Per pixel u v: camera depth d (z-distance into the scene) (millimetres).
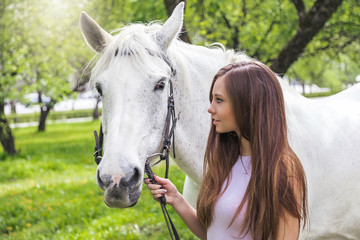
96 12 9430
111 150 1617
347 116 2416
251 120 1392
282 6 8062
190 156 2092
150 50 1786
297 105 2230
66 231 4320
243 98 1398
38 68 10328
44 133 16625
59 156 10477
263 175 1355
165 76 1782
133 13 8250
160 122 1791
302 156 2066
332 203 2232
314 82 17922
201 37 7066
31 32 9586
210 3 7070
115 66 1729
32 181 7605
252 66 1434
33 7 9297
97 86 1776
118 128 1650
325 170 2182
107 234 3977
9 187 6965
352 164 2229
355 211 2270
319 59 9477
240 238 1444
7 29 9352
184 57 2082
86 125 19094
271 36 8945
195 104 2090
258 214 1385
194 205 2340
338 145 2242
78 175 8117
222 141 1566
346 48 7281
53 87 10312
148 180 1695
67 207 5148
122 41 1764
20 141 14398
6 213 5172
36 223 4840
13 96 10047
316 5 4711
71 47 9445
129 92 1691
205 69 2164
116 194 1580
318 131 2219
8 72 10016
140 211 4574
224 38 8430
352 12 6762
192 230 1695
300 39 4855
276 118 1394
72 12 9391
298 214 1348
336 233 2307
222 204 1468
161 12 6859
